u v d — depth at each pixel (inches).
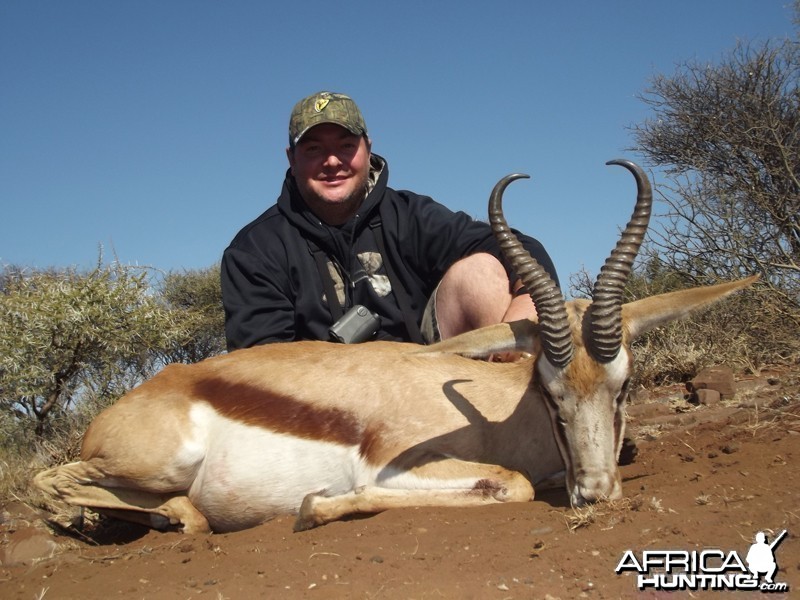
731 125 161.3
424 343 86.5
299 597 47.8
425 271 87.4
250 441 68.6
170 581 53.5
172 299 208.8
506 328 64.2
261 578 51.8
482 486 63.8
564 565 48.6
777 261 130.8
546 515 57.6
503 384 70.1
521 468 68.7
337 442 68.2
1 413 109.7
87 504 70.4
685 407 93.0
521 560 50.0
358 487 66.3
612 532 52.5
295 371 70.4
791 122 156.3
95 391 115.0
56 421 111.3
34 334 110.7
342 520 65.1
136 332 116.3
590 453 59.5
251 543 61.7
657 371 111.7
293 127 84.7
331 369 70.3
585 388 60.1
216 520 70.6
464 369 71.3
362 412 68.4
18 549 64.4
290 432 68.4
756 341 114.0
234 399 69.6
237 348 83.0
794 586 44.3
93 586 54.2
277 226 86.4
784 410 79.0
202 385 70.7
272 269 84.6
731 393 92.9
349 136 84.1
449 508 62.9
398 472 65.7
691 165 169.5
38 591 54.2
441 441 67.0
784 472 59.7
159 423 68.7
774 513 52.2
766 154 153.3
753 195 143.2
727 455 67.6
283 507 69.1
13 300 112.0
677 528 51.6
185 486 69.9
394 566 51.1
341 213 87.2
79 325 111.3
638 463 70.7
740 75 165.9
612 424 60.3
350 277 86.0
